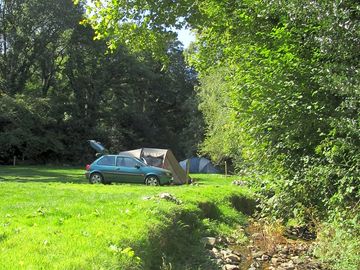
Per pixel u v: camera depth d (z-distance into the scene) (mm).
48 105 49656
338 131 6332
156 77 61625
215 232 11711
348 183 6340
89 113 56969
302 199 7812
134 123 61156
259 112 7523
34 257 4883
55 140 51125
